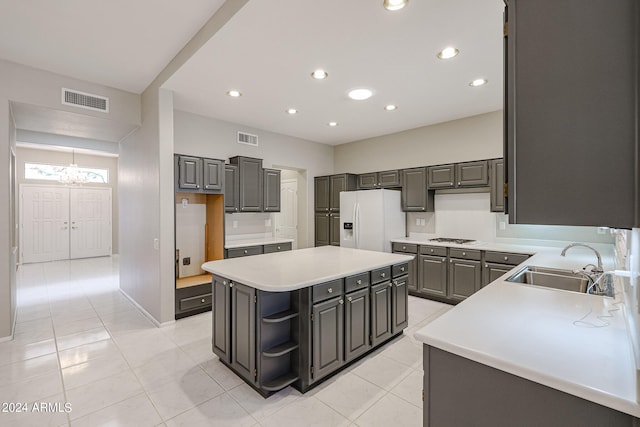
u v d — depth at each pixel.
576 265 2.51
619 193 0.80
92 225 8.16
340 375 2.39
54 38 2.55
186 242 4.14
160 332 3.20
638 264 0.89
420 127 4.91
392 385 2.26
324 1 1.91
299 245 5.96
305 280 2.09
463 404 1.13
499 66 2.83
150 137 3.49
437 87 3.31
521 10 0.93
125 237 4.43
